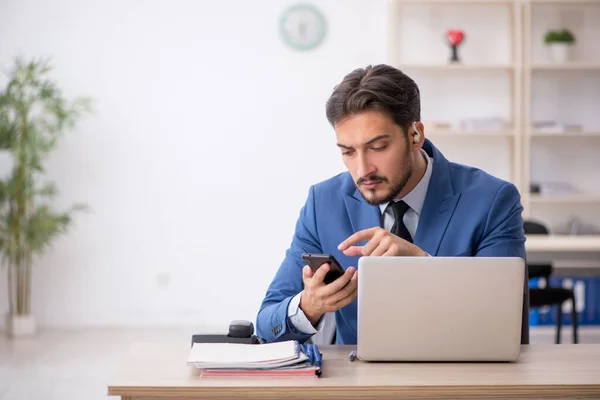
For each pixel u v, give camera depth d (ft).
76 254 23.63
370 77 7.75
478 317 7.42
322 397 6.73
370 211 8.84
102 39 23.41
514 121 23.97
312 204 9.16
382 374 7.09
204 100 23.68
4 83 23.29
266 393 6.70
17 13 23.25
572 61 24.56
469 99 24.57
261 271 23.97
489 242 8.61
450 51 24.45
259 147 23.84
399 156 7.82
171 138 23.68
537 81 24.61
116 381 6.86
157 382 6.82
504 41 24.44
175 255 23.81
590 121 24.64
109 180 23.61
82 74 23.41
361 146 7.75
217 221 23.88
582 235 24.64
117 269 23.72
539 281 22.02
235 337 7.80
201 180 23.79
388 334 7.43
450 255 8.61
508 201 8.77
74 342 21.50
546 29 24.57
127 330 23.29
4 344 21.26
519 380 6.92
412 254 7.76
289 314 8.03
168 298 23.84
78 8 23.35
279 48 23.76
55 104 21.72
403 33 24.43
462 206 8.71
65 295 23.66
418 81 24.52
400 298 7.41
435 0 23.49
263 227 23.90
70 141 23.44
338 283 7.62
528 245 19.40
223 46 23.68
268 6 23.70
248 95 23.76
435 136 24.62
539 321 22.82
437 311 7.42
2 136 21.44
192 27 23.59
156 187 23.71
